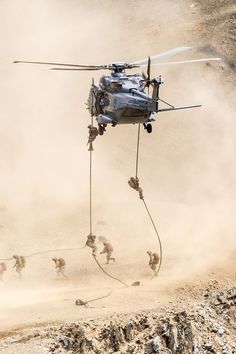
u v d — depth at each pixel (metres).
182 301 122.19
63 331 107.38
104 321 110.69
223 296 124.88
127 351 108.00
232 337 117.88
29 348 103.38
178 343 111.06
